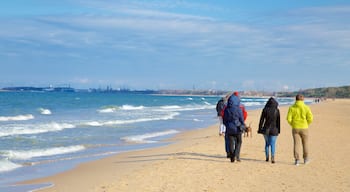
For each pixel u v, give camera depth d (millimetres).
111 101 90438
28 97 92375
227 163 12266
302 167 11641
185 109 61031
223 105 20734
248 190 8914
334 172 10938
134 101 100500
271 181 9789
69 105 61375
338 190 8930
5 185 10094
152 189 9062
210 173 10727
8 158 13812
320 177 10281
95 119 33281
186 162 12477
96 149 16719
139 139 20656
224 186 9281
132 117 37531
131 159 14133
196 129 26906
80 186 9922
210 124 31500
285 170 11180
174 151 15789
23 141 18188
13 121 29500
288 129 24656
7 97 86812
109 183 9945
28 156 14453
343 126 27844
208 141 18547
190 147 16156
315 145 16797
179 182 9703
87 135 21547
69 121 30000
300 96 11914
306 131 11859
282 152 14656
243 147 15891
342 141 18406
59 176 11250
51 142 18281
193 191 8828
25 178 10961
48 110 44250
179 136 22391
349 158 13352
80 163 13336
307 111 11812
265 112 12203
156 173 10812
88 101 82000
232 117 12227
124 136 21766
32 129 23172
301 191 8836
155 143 19141
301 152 14508
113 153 15609
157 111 51781
